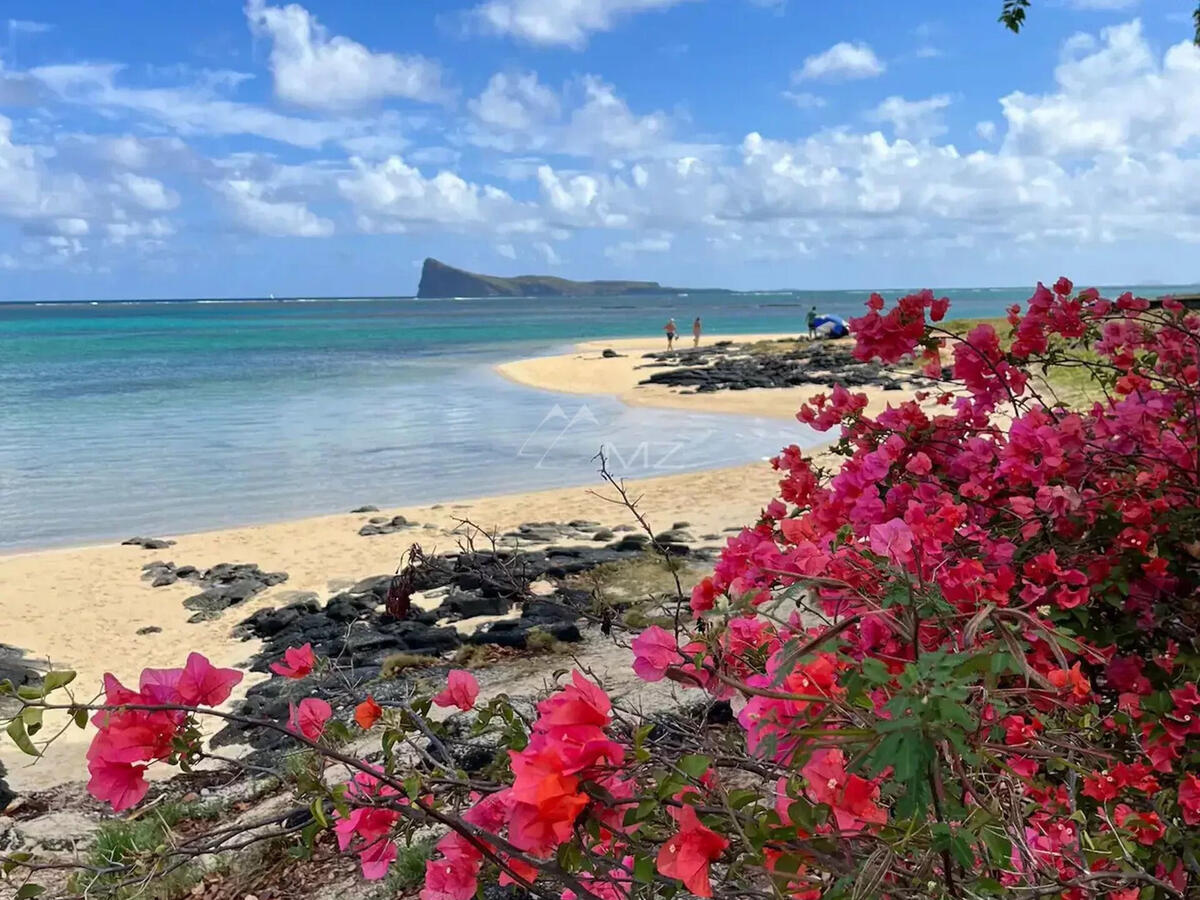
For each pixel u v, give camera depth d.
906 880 1.55
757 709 1.54
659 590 9.54
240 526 14.69
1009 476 2.64
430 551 12.62
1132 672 2.28
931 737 1.20
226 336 74.88
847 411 3.09
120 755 1.69
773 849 1.46
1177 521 2.39
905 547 1.72
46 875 4.42
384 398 30.36
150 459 19.94
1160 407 2.82
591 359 45.19
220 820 5.06
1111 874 1.67
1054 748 1.88
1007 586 1.99
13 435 22.88
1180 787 1.99
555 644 8.12
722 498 15.18
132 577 12.10
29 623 10.40
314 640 9.38
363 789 2.04
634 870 1.57
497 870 1.89
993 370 3.16
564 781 1.38
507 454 20.38
